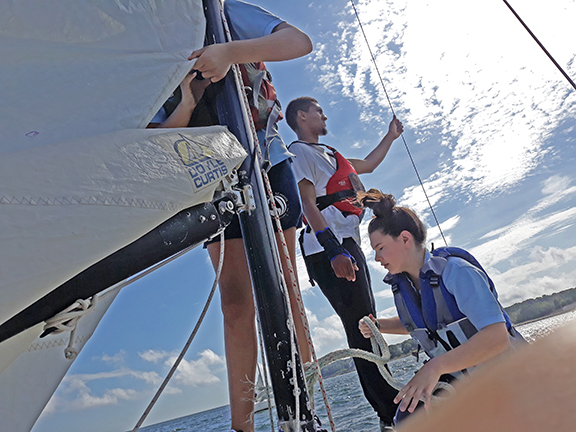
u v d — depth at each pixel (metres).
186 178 1.08
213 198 1.23
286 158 2.02
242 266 1.84
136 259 0.96
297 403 1.14
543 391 0.10
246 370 1.72
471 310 1.82
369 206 2.21
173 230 1.04
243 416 1.66
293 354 1.22
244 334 1.78
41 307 0.83
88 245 0.84
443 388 1.71
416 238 2.11
